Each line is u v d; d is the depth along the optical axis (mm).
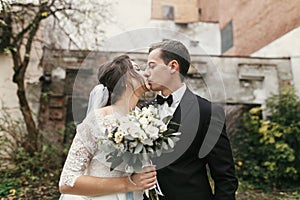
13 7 4848
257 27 7004
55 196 3811
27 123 4824
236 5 8078
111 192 1541
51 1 4926
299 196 4105
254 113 5254
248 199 4125
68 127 5117
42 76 5289
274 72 5652
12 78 5215
